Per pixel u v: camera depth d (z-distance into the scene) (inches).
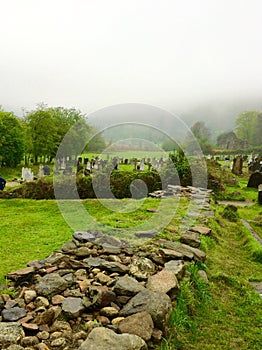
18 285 138.2
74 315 113.9
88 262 160.6
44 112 1030.4
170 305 120.0
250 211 404.5
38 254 181.6
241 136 1942.7
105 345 92.6
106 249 180.5
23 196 382.0
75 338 103.6
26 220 264.8
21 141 982.4
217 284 171.0
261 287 175.0
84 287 134.1
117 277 144.3
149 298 120.2
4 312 112.8
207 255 209.8
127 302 124.0
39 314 113.0
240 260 218.5
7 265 164.2
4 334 99.0
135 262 161.5
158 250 181.5
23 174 656.4
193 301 142.6
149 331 105.4
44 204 325.7
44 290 126.3
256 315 144.5
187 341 119.3
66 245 183.6
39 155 1088.2
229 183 647.1
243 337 126.9
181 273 154.1
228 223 327.0
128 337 97.0
